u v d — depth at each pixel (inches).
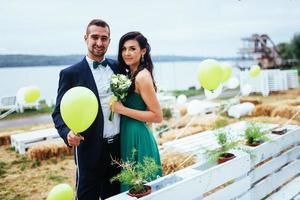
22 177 199.3
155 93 96.5
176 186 74.1
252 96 518.9
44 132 277.9
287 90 556.4
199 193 79.9
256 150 101.6
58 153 236.8
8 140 290.4
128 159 97.2
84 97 76.7
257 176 103.3
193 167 88.8
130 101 98.5
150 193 72.1
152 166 77.0
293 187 113.7
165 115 318.7
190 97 577.6
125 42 97.5
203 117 307.1
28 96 236.4
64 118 78.3
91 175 95.2
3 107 452.1
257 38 852.0
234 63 821.9
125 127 98.7
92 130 93.4
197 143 177.5
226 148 95.4
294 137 125.0
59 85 94.0
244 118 331.6
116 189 101.7
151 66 100.7
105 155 97.3
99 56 96.3
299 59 944.3
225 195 88.8
